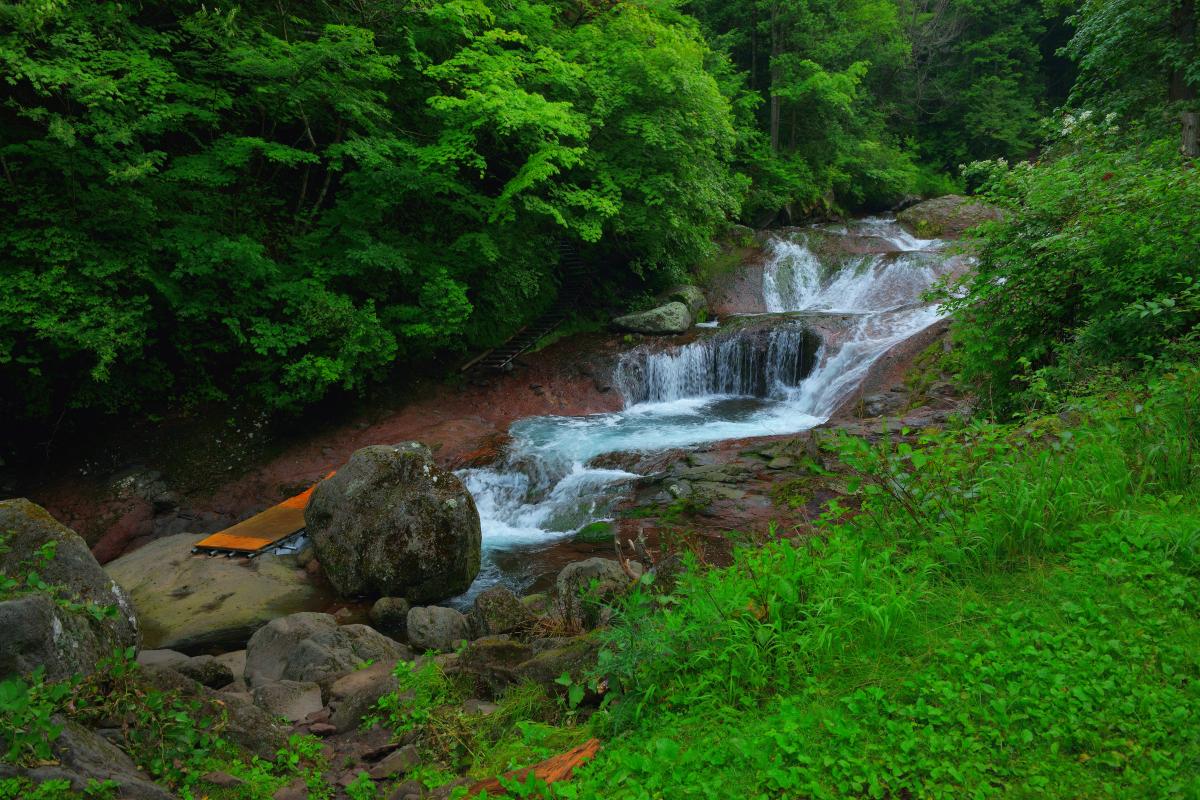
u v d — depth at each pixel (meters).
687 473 10.88
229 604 7.98
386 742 4.27
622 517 10.11
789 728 2.99
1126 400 5.40
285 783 3.68
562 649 4.62
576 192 16.38
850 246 22.73
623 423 14.84
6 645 3.42
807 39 29.70
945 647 3.46
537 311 18.77
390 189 14.46
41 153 11.21
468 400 15.69
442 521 8.27
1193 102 12.68
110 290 11.87
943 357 13.20
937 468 4.71
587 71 17.05
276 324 13.34
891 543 4.41
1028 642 3.39
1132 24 13.37
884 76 38.38
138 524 11.66
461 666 4.91
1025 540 4.22
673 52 16.89
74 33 11.32
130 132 11.31
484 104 13.88
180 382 13.88
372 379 15.19
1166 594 3.54
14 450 12.48
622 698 3.72
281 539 9.77
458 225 16.23
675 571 5.38
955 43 40.75
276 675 5.81
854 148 32.19
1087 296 7.55
